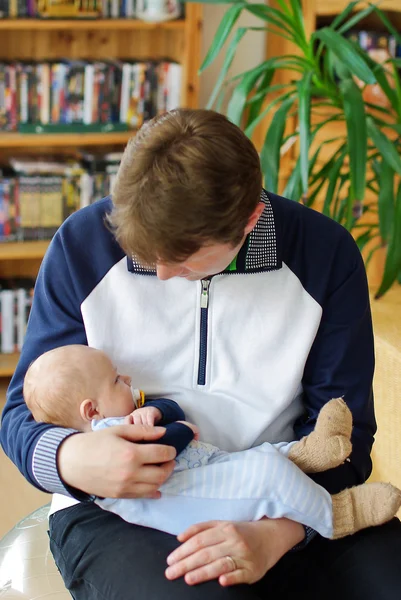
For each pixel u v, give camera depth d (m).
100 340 1.32
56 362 1.28
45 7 2.62
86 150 2.96
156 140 1.08
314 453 1.27
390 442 1.95
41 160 2.90
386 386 1.92
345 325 1.36
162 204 1.05
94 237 1.31
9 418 1.33
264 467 1.22
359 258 1.38
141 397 1.32
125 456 1.16
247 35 2.95
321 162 2.58
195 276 1.21
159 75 2.83
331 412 1.28
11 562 1.44
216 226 1.07
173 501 1.21
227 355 1.34
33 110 2.78
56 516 1.31
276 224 1.31
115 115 2.85
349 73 2.02
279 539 1.19
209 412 1.34
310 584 1.22
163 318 1.33
